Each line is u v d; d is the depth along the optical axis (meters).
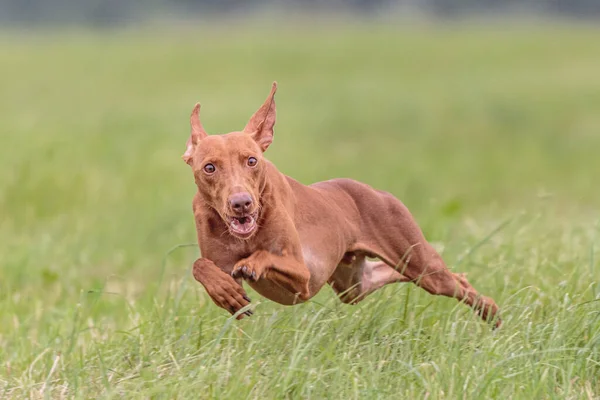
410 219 8.87
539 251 10.04
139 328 8.54
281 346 7.94
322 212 8.23
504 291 8.75
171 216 15.14
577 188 19.47
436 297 9.02
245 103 30.94
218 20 89.31
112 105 31.38
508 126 28.64
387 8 98.25
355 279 9.00
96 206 15.91
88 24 89.06
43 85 36.97
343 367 7.24
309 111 30.44
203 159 7.44
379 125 28.69
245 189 7.20
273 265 7.40
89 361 8.10
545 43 50.75
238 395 7.10
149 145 21.59
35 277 11.98
